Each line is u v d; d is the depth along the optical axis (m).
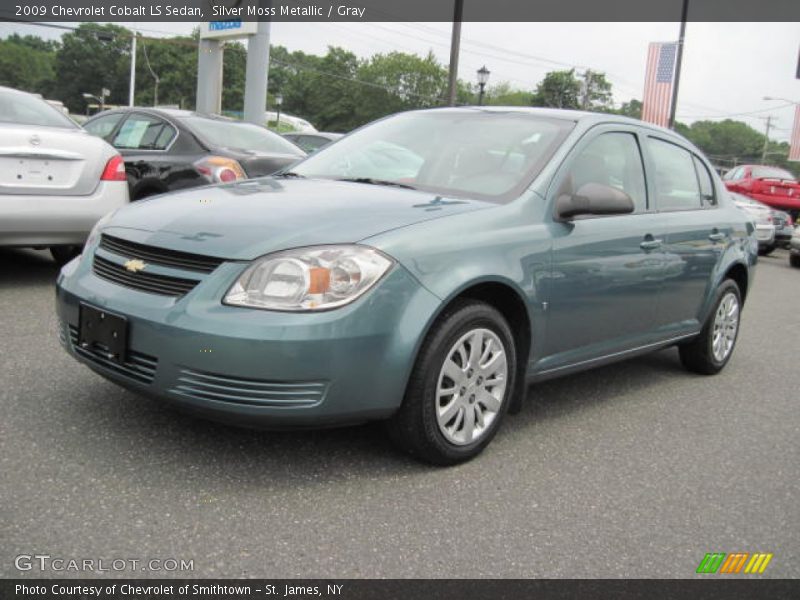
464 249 3.22
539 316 3.59
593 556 2.70
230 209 3.28
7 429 3.23
